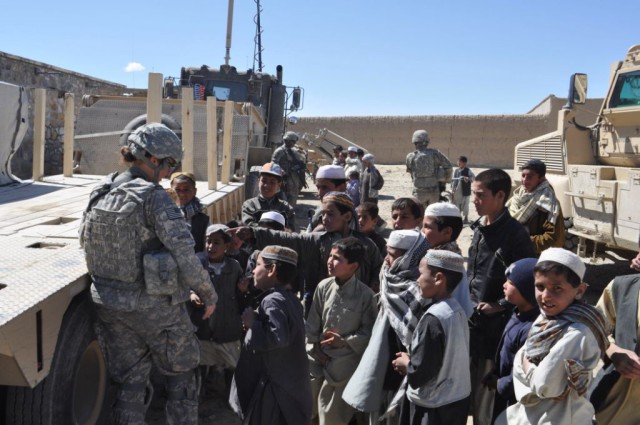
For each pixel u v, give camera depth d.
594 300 7.32
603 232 6.98
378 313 3.45
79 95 14.68
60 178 7.12
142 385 3.20
